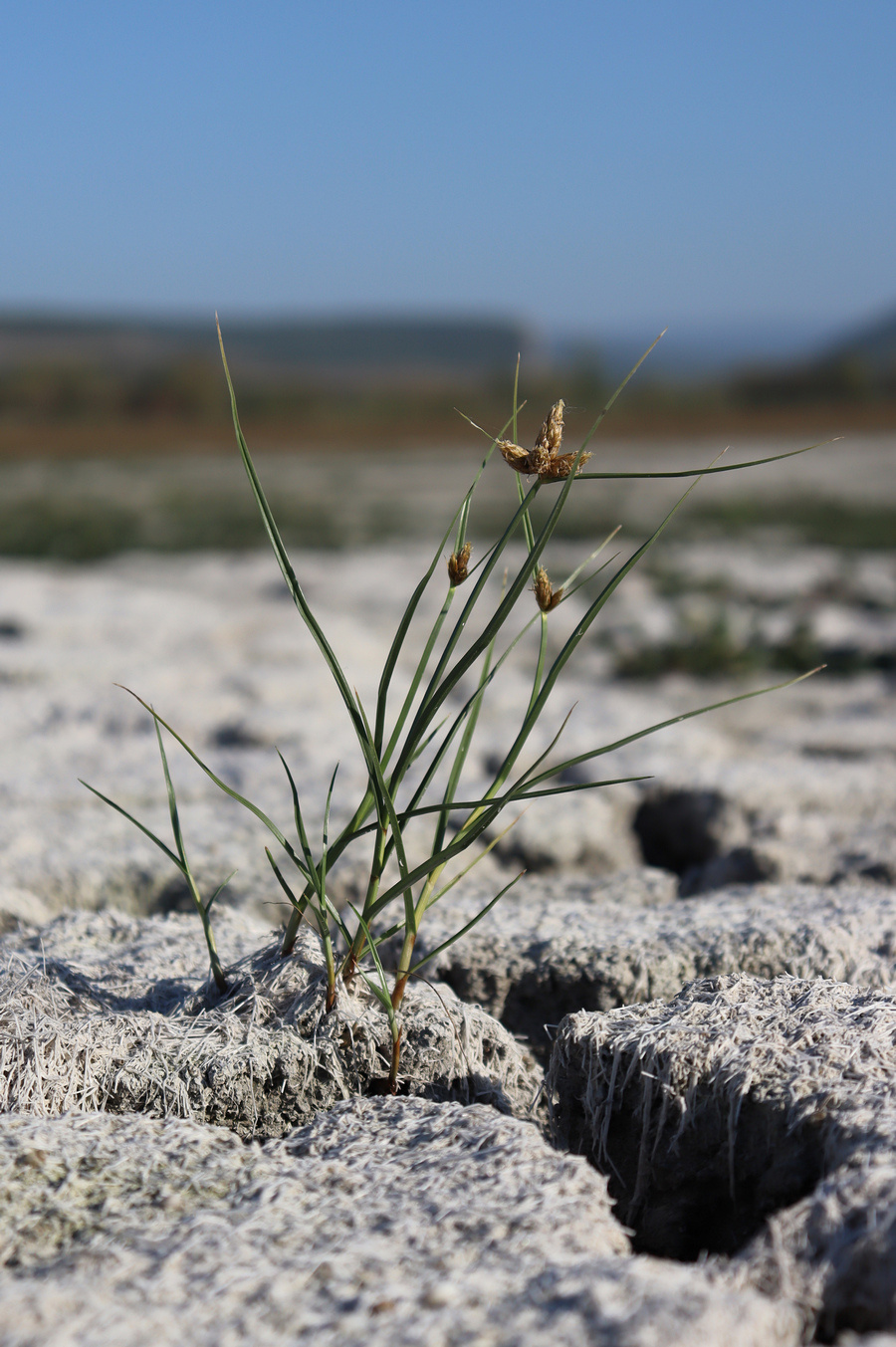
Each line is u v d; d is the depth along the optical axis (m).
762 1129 0.62
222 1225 0.56
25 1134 0.61
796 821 1.09
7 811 1.10
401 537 3.83
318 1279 0.54
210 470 7.17
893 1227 0.54
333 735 1.39
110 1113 0.65
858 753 1.41
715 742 1.42
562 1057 0.67
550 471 0.63
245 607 2.44
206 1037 0.67
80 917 0.87
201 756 1.32
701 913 0.86
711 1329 0.50
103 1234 0.56
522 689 1.69
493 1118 0.62
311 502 5.07
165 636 2.03
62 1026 0.67
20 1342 0.51
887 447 8.18
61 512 4.39
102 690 1.59
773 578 2.87
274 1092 0.66
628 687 1.86
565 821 1.09
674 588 2.75
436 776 1.23
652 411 12.05
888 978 0.79
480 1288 0.53
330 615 2.36
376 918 0.87
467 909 0.89
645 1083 0.64
